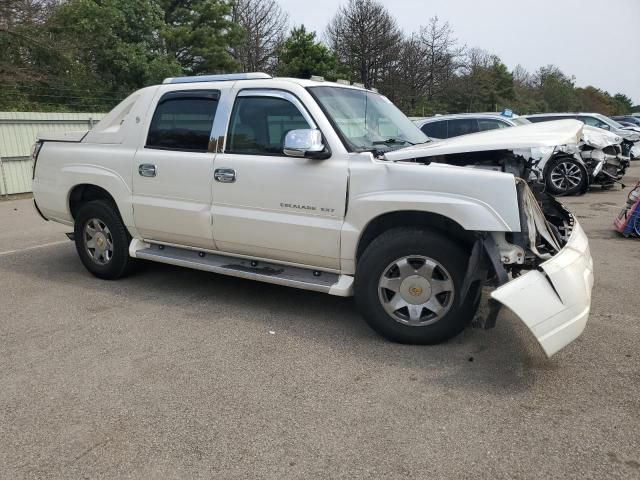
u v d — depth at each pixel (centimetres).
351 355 394
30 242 805
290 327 448
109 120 562
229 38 2908
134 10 2244
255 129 456
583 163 1151
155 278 591
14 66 1884
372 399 333
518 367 371
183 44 2673
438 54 4356
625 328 434
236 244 471
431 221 396
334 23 4244
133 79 2223
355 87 511
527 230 367
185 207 490
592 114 1822
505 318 455
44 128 1483
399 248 391
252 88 461
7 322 470
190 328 449
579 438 290
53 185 597
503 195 361
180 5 2814
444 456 277
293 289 549
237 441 293
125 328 451
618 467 266
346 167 407
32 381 362
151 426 309
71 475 269
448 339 402
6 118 1394
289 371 371
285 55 3491
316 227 420
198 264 499
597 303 493
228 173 459
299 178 424
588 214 957
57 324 463
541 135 422
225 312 486
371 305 406
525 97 6400
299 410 322
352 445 288
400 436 295
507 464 270
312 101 431
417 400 330
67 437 300
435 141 492
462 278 384
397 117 532
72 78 2067
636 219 758
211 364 383
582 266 365
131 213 532
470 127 1286
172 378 363
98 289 557
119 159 535
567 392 337
